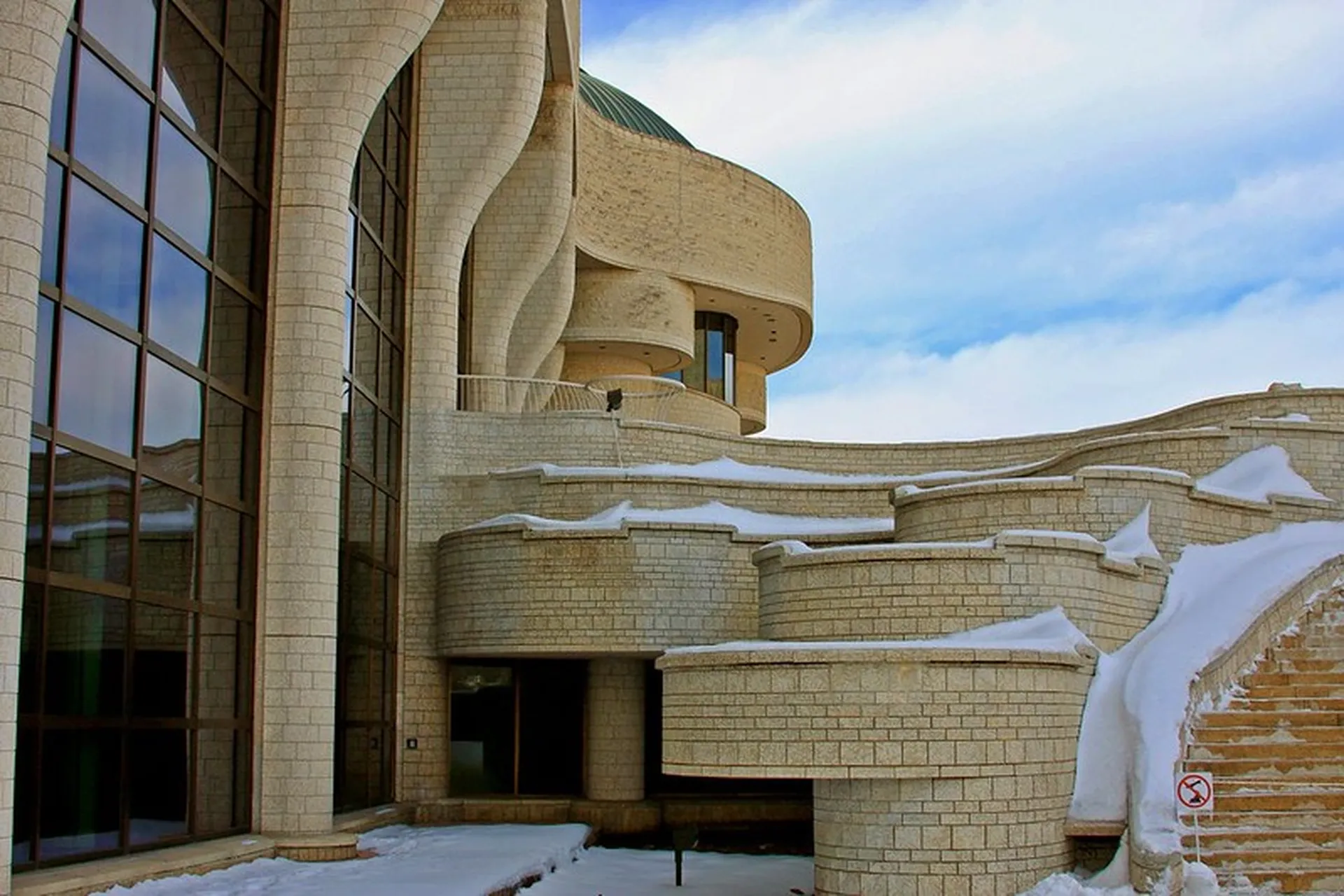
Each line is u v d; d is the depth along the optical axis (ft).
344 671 73.56
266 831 61.62
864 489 89.10
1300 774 53.16
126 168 51.39
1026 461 95.96
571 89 104.17
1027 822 51.39
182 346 56.08
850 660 51.16
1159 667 58.03
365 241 79.00
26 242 41.01
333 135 65.26
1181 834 49.78
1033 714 52.42
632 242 126.62
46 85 42.01
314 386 63.87
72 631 47.16
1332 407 84.48
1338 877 48.26
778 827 84.89
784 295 137.49
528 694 87.30
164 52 54.75
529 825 78.74
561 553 77.92
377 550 81.15
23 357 40.81
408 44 66.80
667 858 69.56
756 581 78.48
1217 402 86.53
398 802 82.12
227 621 60.08
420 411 86.74
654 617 76.89
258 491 63.26
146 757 52.60
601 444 88.74
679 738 53.57
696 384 140.87
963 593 60.29
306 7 65.92
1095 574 62.39
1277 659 60.49
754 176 135.85
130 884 46.80
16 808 43.65
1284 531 74.02
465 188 88.74
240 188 62.44
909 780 50.83
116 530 50.19
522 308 112.16
